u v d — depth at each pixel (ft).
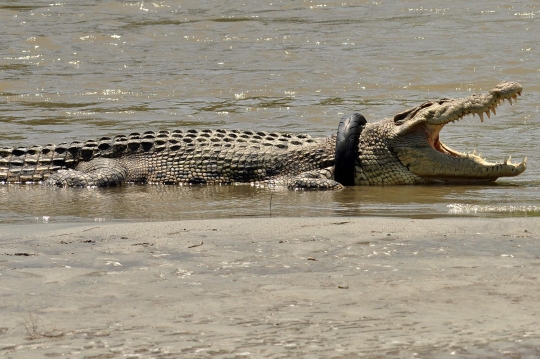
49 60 263.70
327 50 267.80
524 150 151.43
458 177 132.67
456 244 77.61
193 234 84.43
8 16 331.98
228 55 265.95
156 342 51.13
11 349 50.37
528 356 47.21
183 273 68.49
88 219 102.17
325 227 86.89
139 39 293.64
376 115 187.83
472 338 50.39
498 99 128.47
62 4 360.28
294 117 186.70
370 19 318.45
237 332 52.75
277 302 59.36
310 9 343.67
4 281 66.39
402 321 54.29
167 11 347.97
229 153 138.10
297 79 230.89
